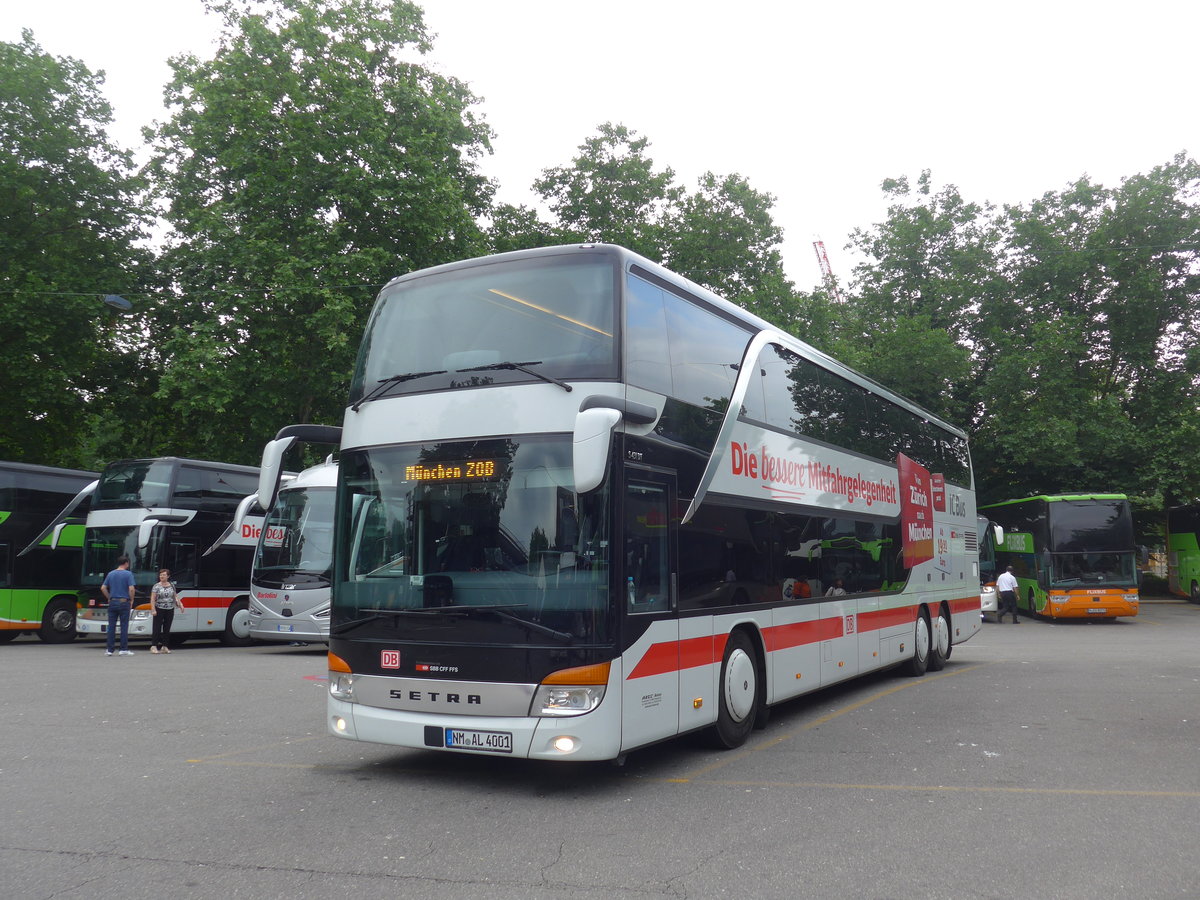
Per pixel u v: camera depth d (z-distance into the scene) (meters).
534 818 6.53
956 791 7.26
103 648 22.20
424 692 7.29
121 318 30.59
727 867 5.42
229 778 7.77
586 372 7.35
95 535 22.39
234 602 23.36
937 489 16.48
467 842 5.94
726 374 9.44
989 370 37.94
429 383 7.81
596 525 7.12
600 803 6.96
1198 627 28.23
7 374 29.19
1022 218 38.34
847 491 12.36
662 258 35.91
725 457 9.11
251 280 26.86
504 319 7.78
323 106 28.31
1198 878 5.19
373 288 27.42
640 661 7.39
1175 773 7.82
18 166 28.44
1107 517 30.23
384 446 7.85
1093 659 18.09
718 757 8.66
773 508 10.13
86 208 30.44
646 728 7.44
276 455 8.28
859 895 4.94
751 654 9.55
